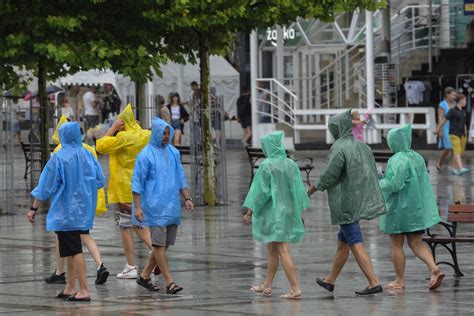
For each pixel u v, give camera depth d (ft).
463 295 79.00
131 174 87.81
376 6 137.49
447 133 178.70
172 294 80.23
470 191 149.69
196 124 138.41
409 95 233.76
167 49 136.67
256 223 78.79
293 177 78.59
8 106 134.41
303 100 262.47
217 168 144.87
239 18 133.18
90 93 243.81
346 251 80.18
